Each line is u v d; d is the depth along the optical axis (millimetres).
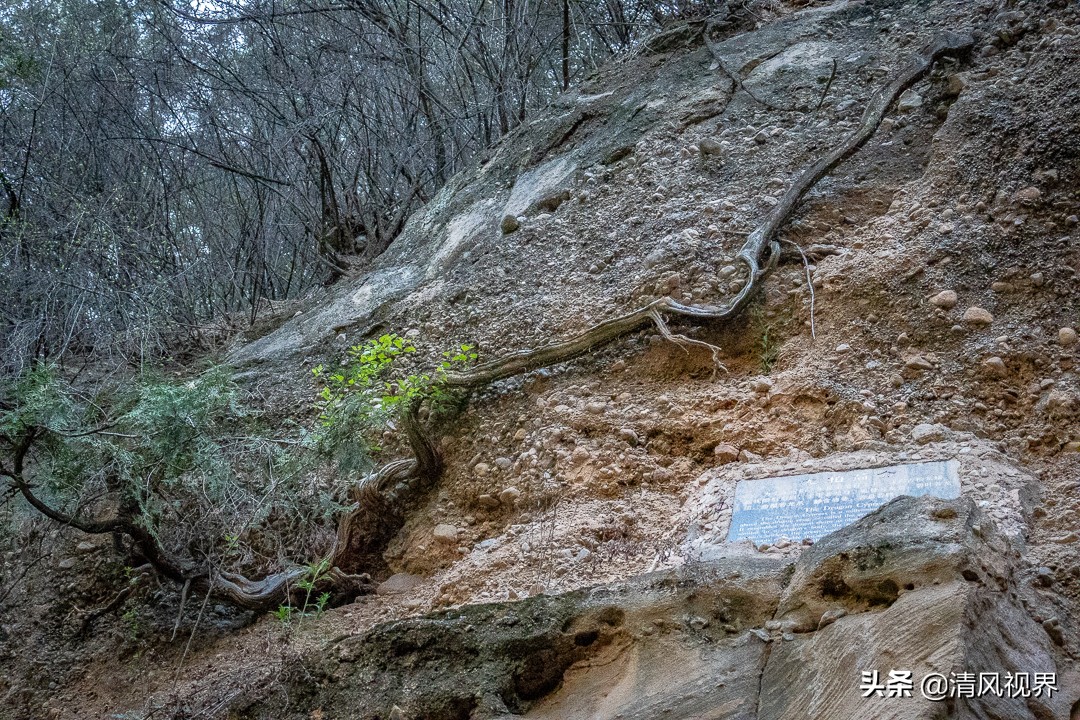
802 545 3939
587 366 5453
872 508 4082
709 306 5285
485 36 9734
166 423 5090
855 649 2965
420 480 5316
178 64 9609
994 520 3762
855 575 3188
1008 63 6055
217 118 9609
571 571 4324
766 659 3178
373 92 9680
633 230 6188
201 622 5035
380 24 9297
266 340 6957
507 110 9398
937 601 2959
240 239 9492
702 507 4406
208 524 5188
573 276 6051
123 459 4957
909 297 4984
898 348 4859
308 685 3717
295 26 9742
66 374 6582
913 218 5367
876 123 5992
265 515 5109
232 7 9594
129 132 9156
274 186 9594
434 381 5500
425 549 5016
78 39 9344
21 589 5320
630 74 7941
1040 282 4820
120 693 4793
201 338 7602
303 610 4746
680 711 3135
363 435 5488
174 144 8992
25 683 4938
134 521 4922
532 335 5777
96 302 7070
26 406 5070
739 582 3426
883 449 4434
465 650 3574
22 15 9328
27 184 8188
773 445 4672
